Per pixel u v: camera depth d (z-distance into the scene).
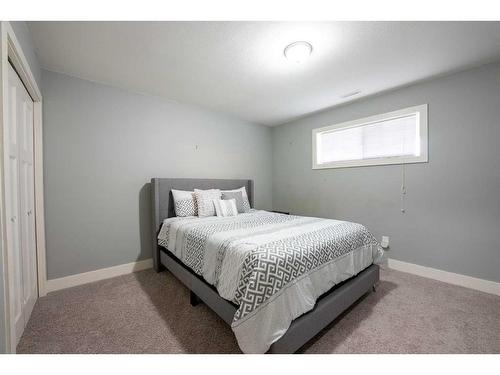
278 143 4.21
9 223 1.06
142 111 2.76
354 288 1.77
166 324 1.64
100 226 2.46
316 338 1.48
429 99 2.41
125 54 1.91
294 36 1.68
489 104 2.07
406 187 2.60
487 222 2.10
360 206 3.03
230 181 3.47
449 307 1.84
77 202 2.31
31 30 1.58
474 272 2.17
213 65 2.10
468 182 2.19
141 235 2.75
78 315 1.75
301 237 1.68
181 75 2.30
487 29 1.59
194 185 3.06
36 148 2.01
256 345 1.13
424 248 2.48
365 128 3.01
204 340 1.47
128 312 1.80
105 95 2.49
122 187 2.61
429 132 2.42
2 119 1.02
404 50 1.86
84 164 2.35
